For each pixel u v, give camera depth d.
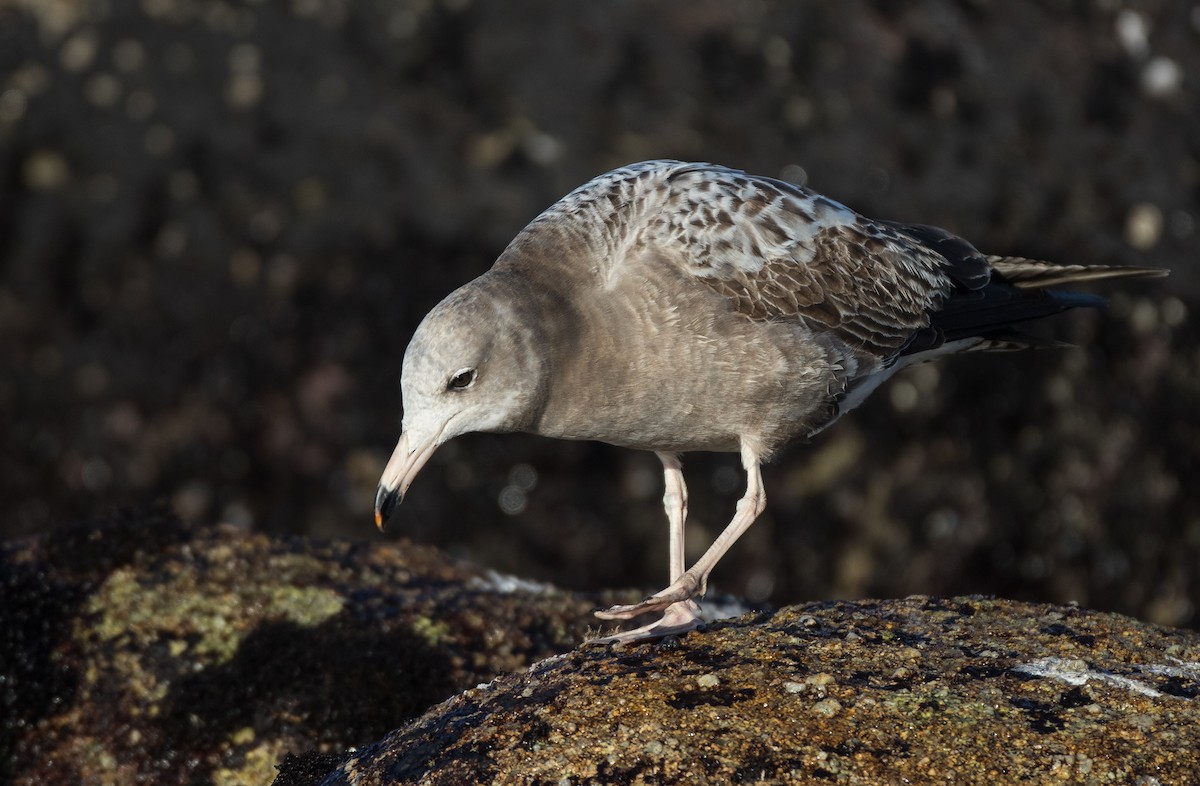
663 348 7.81
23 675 8.55
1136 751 5.66
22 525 13.88
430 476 13.15
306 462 13.60
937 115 15.43
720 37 15.61
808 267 8.20
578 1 15.80
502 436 13.17
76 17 16.20
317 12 16.11
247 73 15.73
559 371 7.75
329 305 14.14
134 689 8.46
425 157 14.94
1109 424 13.85
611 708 6.15
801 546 13.12
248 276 14.39
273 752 8.22
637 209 8.11
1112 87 16.17
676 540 8.69
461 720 6.35
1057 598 13.55
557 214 8.18
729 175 8.40
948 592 13.31
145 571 9.05
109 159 15.26
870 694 6.08
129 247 14.70
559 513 13.07
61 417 14.11
